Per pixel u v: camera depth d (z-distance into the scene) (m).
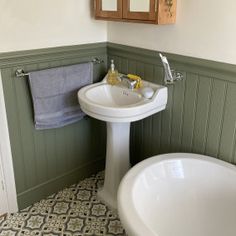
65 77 2.06
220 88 1.73
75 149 2.39
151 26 1.97
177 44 1.87
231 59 1.64
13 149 2.01
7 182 2.05
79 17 2.09
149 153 2.30
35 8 1.86
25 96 1.97
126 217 1.30
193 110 1.90
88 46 2.18
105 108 1.76
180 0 1.77
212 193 1.75
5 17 1.76
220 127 1.80
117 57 2.27
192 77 1.85
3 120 1.90
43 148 2.18
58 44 2.04
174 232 1.72
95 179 2.53
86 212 2.14
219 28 1.65
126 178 1.59
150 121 2.21
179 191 1.79
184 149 2.04
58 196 2.31
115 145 2.06
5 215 2.12
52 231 1.97
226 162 1.76
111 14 1.98
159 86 2.00
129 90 2.03
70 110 2.16
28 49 1.90
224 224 1.69
